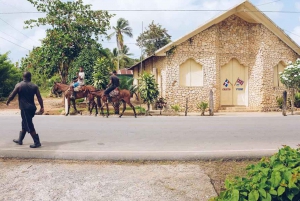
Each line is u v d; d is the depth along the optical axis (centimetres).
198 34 2059
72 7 2330
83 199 480
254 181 378
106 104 1600
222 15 2017
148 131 1059
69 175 570
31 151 687
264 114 1888
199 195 499
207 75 2069
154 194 498
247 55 2202
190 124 1262
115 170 602
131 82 2195
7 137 904
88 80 2062
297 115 1789
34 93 762
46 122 1307
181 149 751
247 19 2164
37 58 2281
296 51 2231
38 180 546
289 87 1906
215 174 590
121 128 1130
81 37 2333
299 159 411
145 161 660
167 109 2036
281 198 363
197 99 2069
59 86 1769
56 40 2244
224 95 2198
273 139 905
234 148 765
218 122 1345
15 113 1792
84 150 729
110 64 2144
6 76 2634
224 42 2162
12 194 494
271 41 2161
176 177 570
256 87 2164
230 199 351
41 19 2284
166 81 2053
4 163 638
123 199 481
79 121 1358
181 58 2053
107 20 2422
